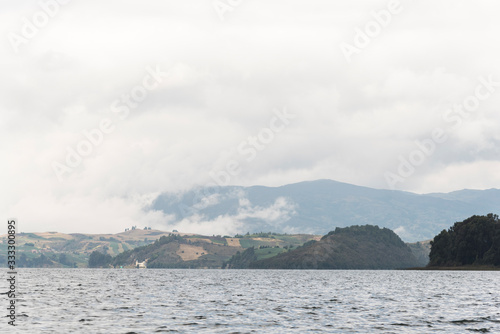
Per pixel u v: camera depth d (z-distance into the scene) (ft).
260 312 341.21
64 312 337.11
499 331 262.47
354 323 286.87
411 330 263.70
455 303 412.57
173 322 288.92
